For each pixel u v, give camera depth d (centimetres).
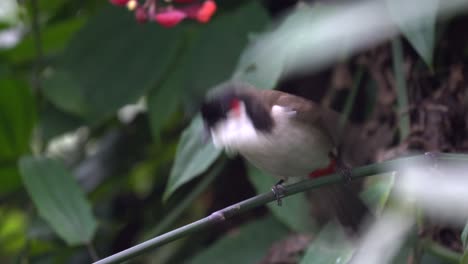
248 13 664
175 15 543
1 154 800
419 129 629
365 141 634
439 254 557
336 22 537
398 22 496
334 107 700
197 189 712
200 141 561
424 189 493
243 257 651
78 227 627
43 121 771
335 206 547
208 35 667
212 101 537
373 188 545
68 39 751
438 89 643
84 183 823
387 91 662
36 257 762
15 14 861
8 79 771
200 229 473
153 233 704
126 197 848
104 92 694
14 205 841
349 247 523
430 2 496
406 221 530
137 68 692
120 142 837
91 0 812
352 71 691
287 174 552
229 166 778
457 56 650
